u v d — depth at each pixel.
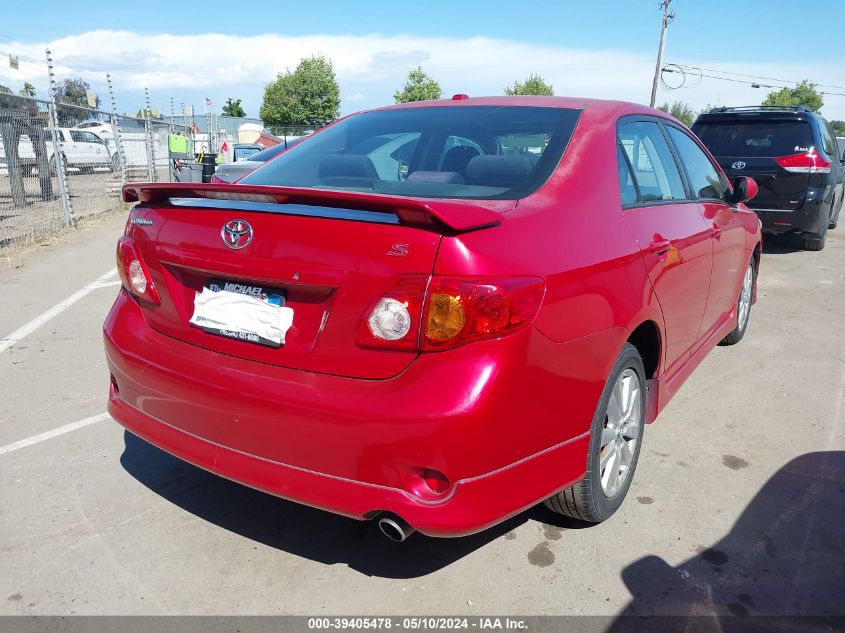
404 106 3.62
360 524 3.02
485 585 2.62
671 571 2.70
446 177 2.84
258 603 2.51
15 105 12.05
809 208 9.20
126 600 2.51
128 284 2.86
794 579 2.66
